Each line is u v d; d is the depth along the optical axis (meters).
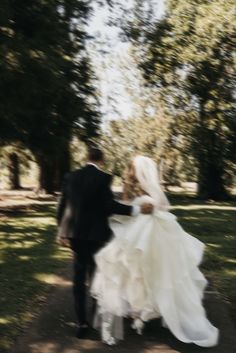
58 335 5.16
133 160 5.43
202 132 31.77
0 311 5.94
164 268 4.94
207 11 30.12
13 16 16.11
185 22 30.56
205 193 33.28
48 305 6.20
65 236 5.19
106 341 4.93
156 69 31.16
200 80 31.06
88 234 5.11
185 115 32.56
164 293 4.89
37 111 17.12
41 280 7.57
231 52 30.70
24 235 12.84
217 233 13.76
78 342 4.97
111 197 5.13
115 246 4.95
